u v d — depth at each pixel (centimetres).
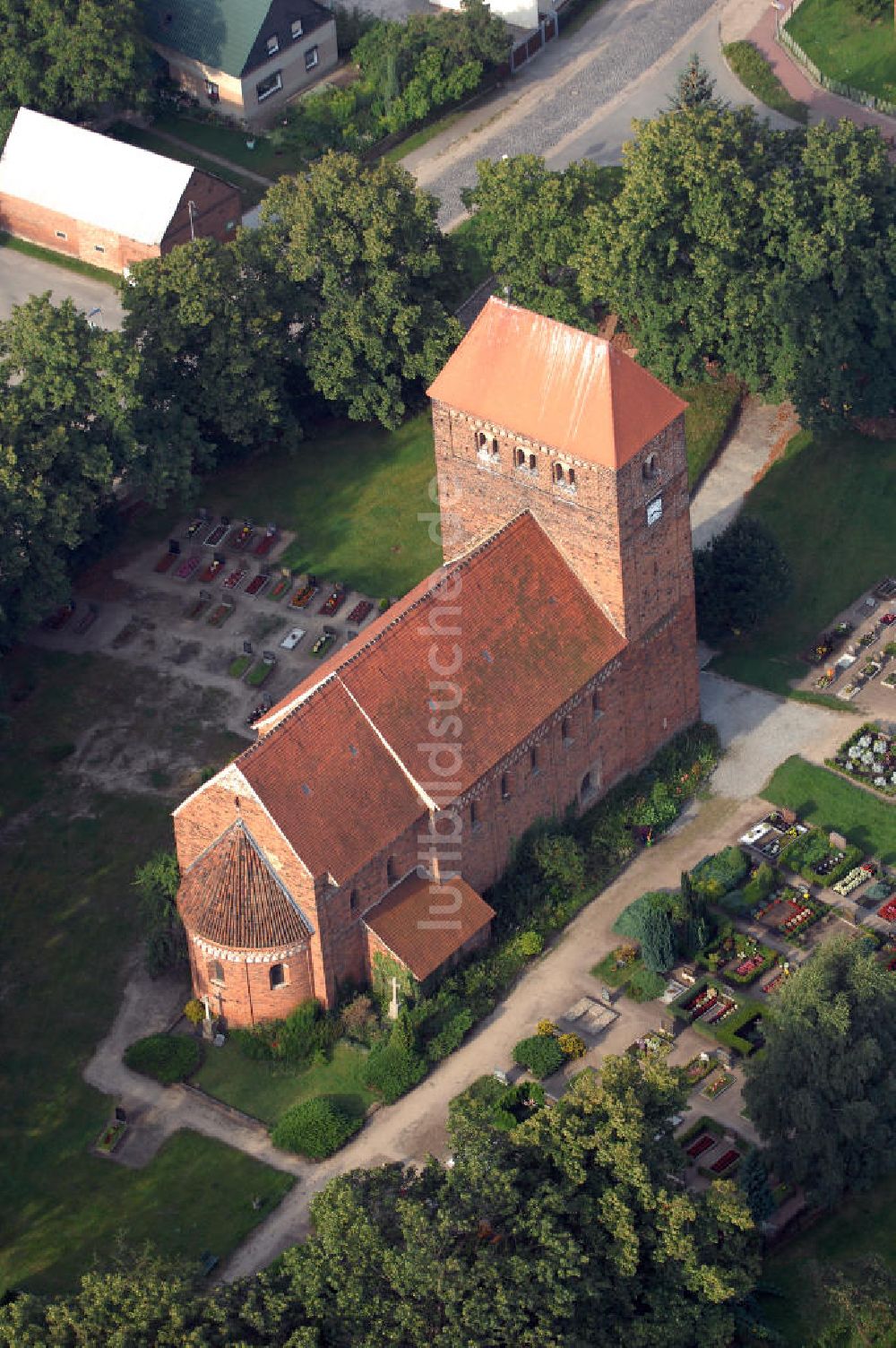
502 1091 16188
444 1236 13438
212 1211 15588
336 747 16112
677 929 17138
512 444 16862
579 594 17412
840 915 17488
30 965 17362
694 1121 16012
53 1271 15225
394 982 16550
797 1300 14812
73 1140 16088
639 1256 13875
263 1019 16638
